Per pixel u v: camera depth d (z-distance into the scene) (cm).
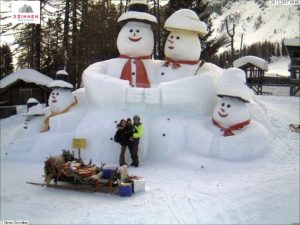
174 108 1448
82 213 851
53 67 2933
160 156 1381
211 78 1469
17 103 2303
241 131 1368
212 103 1480
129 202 916
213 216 816
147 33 1593
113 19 3095
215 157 1320
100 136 1406
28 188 1054
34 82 2245
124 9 3325
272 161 1299
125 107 1450
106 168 1019
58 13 2586
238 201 909
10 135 1706
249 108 1573
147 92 1424
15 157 1462
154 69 1595
